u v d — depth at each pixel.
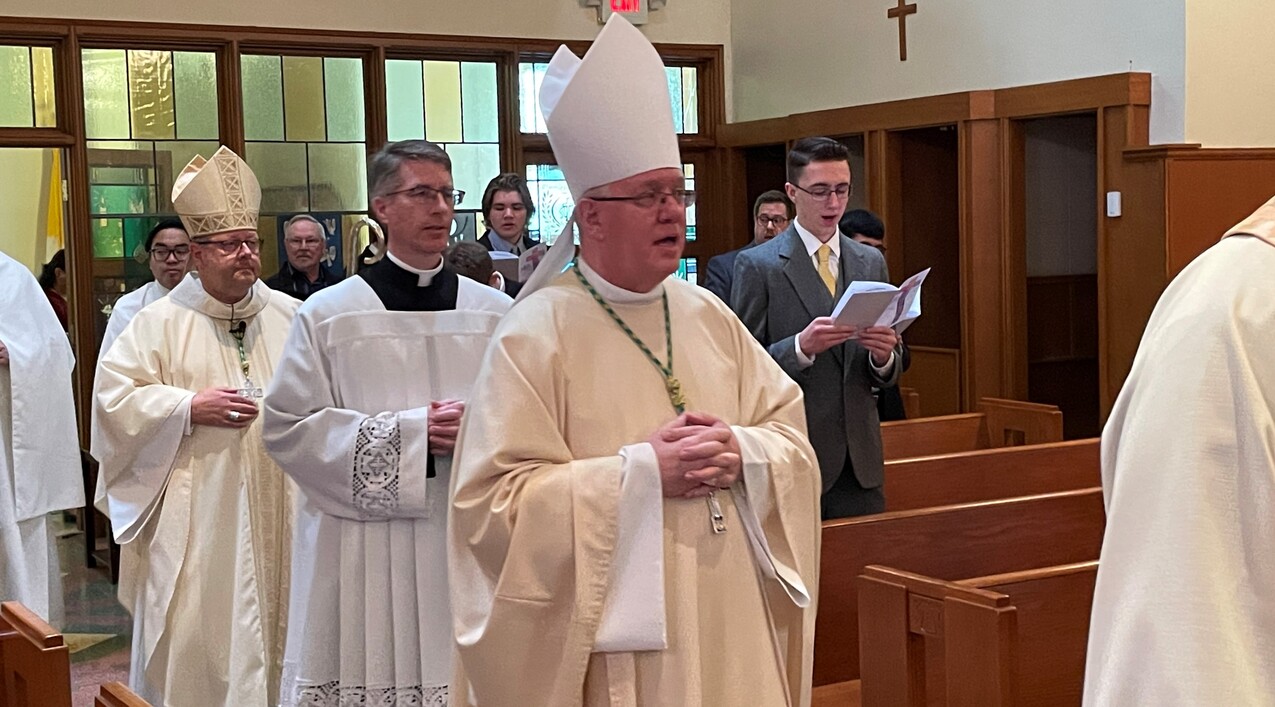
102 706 2.24
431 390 3.08
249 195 3.85
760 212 5.54
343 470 2.92
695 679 2.00
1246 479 1.14
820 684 3.46
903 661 2.76
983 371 6.90
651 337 2.16
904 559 3.55
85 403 7.05
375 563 2.98
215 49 7.32
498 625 1.97
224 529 3.66
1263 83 6.14
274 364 3.89
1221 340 1.17
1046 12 6.52
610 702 1.99
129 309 5.71
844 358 3.70
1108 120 6.21
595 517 1.96
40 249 9.23
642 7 8.41
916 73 7.29
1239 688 1.09
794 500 2.14
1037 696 3.03
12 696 2.57
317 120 7.64
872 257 3.88
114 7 6.98
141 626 3.71
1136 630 1.15
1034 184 7.20
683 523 2.03
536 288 2.24
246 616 3.63
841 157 3.76
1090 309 7.42
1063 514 3.81
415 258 3.13
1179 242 5.96
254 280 3.85
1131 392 1.25
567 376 2.08
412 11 7.71
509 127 8.08
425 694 2.95
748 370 2.28
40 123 7.00
